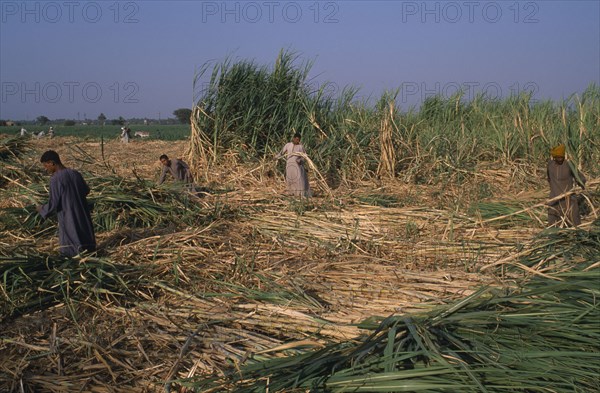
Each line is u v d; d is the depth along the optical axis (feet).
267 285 18.20
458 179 37.19
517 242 22.00
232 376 12.55
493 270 18.86
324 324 14.94
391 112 43.47
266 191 34.53
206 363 13.52
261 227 25.49
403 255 21.43
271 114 43.62
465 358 12.43
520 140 43.11
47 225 24.81
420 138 44.57
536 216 26.00
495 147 44.39
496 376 11.70
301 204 29.66
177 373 13.26
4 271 17.87
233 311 16.20
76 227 20.45
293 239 23.82
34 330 15.49
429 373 11.57
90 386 12.98
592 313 14.21
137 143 86.22
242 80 43.78
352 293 17.40
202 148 41.60
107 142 88.38
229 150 42.01
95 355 13.75
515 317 14.03
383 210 28.60
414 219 26.84
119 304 16.83
